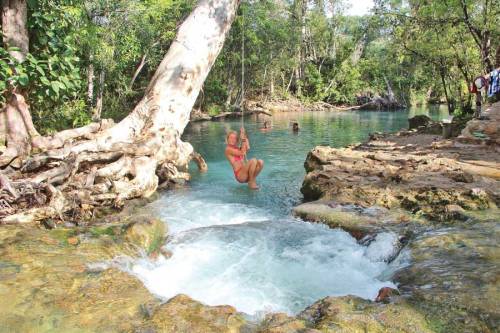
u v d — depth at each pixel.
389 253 4.74
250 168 8.77
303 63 54.62
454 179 7.15
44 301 3.56
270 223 5.92
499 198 5.90
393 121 29.98
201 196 8.17
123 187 7.37
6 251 4.60
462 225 5.12
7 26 7.62
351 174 8.03
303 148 15.12
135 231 5.34
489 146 10.68
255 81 45.41
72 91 8.83
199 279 4.58
